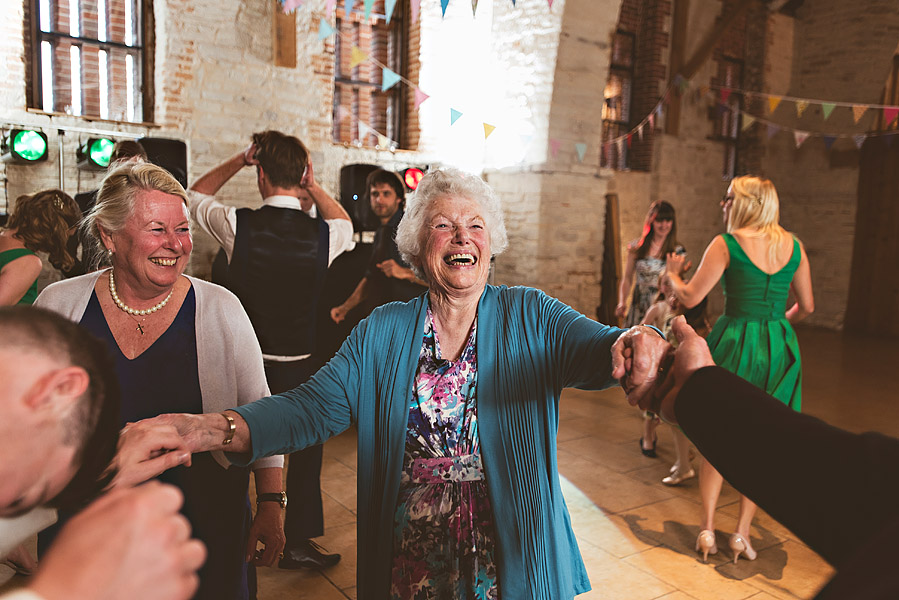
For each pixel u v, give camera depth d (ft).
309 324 8.96
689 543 10.55
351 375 4.92
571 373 4.59
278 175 8.64
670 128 31.07
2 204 17.39
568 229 24.98
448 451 4.69
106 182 4.99
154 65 19.79
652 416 14.17
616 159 30.45
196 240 19.81
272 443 4.44
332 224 9.12
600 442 15.43
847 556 1.69
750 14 32.78
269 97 21.09
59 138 17.99
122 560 1.51
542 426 4.68
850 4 32.22
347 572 9.41
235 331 5.43
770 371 9.94
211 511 5.12
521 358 4.70
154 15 19.56
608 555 10.14
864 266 33.14
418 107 24.84
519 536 4.52
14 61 17.42
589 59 23.73
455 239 4.74
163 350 5.10
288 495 9.35
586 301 25.85
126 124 18.89
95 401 1.87
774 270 9.85
